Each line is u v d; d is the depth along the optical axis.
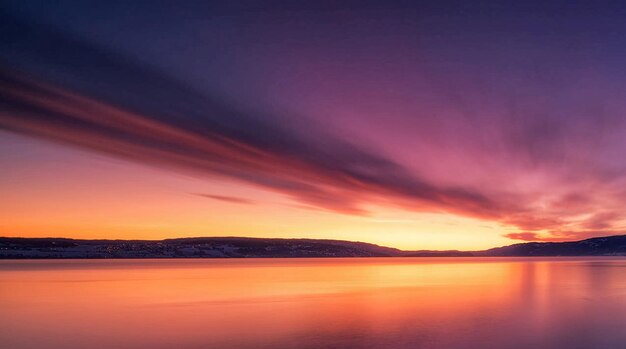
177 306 30.92
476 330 22.59
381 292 41.12
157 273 66.62
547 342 20.05
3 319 25.39
